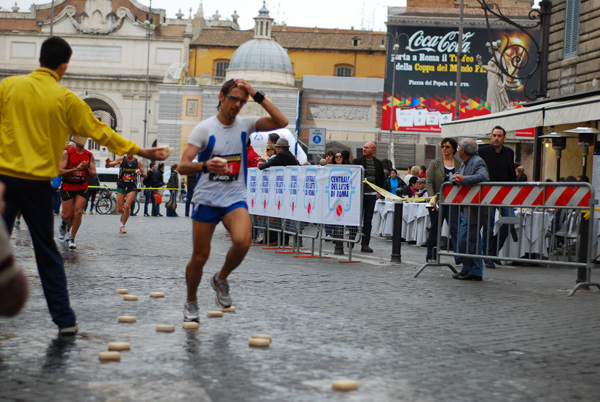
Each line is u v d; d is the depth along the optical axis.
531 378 4.87
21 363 4.79
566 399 4.40
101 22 84.69
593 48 23.36
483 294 8.99
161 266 10.61
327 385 4.45
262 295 8.09
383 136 66.19
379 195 20.80
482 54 64.44
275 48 73.31
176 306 7.16
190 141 6.06
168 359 4.98
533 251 13.15
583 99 17.11
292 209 13.89
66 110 5.59
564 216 9.95
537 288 9.87
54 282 5.60
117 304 7.17
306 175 13.37
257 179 16.03
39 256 5.59
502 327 6.73
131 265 10.62
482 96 64.69
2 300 1.73
